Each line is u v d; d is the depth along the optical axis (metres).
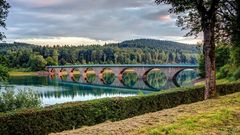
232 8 23.78
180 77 163.88
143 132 10.84
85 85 117.56
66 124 17.31
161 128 10.98
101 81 143.62
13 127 15.53
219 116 12.98
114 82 134.38
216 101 18.25
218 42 26.08
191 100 26.00
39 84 117.81
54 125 16.88
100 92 88.38
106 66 146.62
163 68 119.00
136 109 21.02
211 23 21.56
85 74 162.75
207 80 22.11
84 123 18.08
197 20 22.91
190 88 26.44
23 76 181.25
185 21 23.16
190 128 11.20
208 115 13.23
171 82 115.94
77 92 87.75
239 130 11.14
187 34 23.67
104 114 19.05
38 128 16.30
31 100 26.39
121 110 20.00
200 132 10.70
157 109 22.78
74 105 17.77
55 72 191.00
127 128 11.81
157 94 22.98
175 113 14.70
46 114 16.61
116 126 12.40
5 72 29.25
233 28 24.28
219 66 76.19
